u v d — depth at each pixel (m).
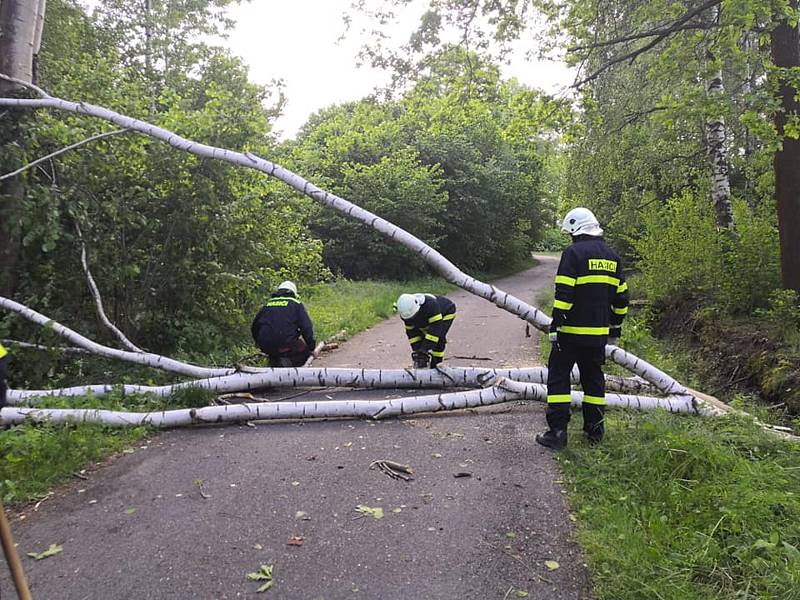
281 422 5.38
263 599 2.80
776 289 9.11
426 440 4.87
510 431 5.05
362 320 12.03
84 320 7.37
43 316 6.32
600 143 14.67
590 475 4.04
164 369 6.39
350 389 6.37
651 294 12.89
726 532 3.23
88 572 3.03
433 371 6.16
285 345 6.59
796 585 2.72
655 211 14.53
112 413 5.11
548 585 2.88
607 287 4.49
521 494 3.85
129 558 3.15
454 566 3.05
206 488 4.00
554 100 10.93
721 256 11.04
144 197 7.59
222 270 8.30
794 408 6.67
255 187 8.73
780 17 7.38
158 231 7.86
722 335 9.37
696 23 9.21
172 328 8.14
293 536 3.36
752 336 8.65
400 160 23.88
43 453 4.34
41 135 6.77
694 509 3.46
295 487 4.00
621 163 15.13
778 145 7.53
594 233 4.60
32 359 6.39
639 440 4.47
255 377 5.98
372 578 2.95
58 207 6.80
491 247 31.41
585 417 4.67
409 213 22.77
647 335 10.43
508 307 5.93
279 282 10.32
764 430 4.82
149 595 2.84
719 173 12.54
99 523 3.54
